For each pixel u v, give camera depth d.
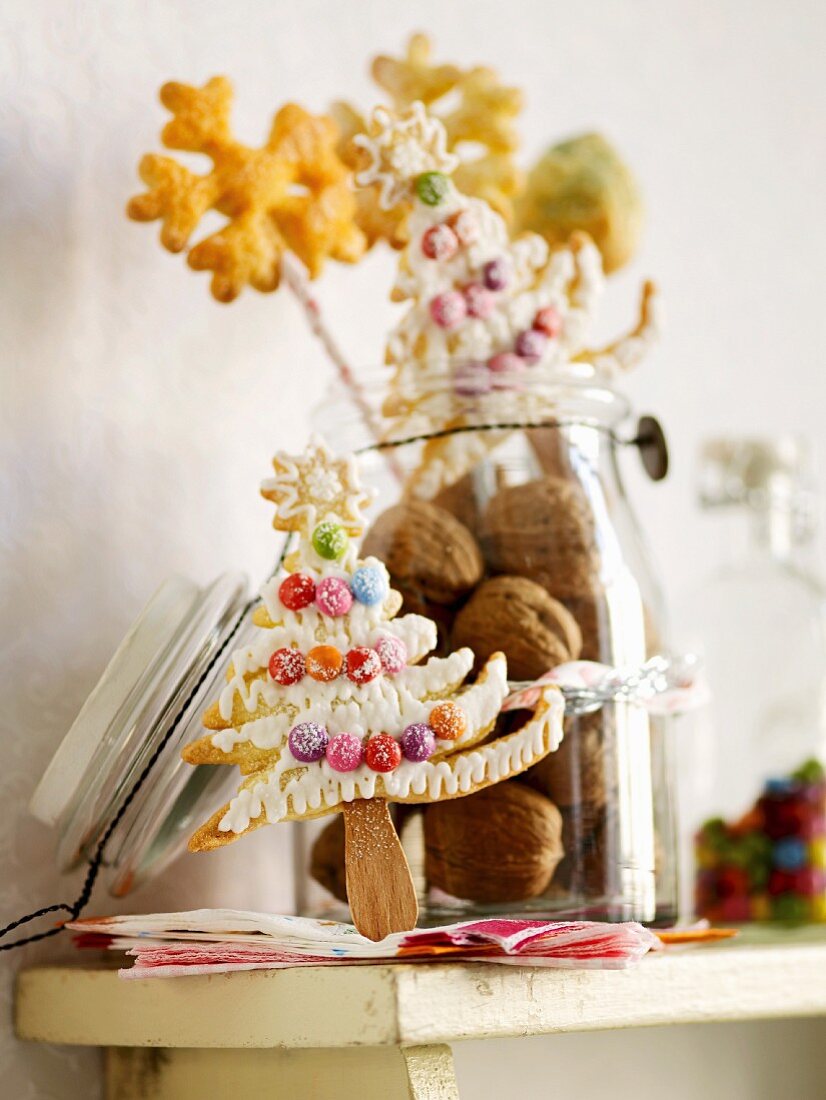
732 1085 0.67
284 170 0.66
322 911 0.60
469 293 0.63
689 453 0.88
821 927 0.71
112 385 0.70
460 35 0.84
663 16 0.91
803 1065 0.69
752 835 0.74
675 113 0.91
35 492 0.67
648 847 0.60
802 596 0.80
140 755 0.58
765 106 0.95
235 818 0.53
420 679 0.54
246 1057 0.59
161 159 0.64
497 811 0.56
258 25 0.77
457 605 0.58
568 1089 0.63
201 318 0.73
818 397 0.94
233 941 0.54
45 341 0.68
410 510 0.59
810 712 0.78
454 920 0.57
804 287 0.95
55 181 0.70
